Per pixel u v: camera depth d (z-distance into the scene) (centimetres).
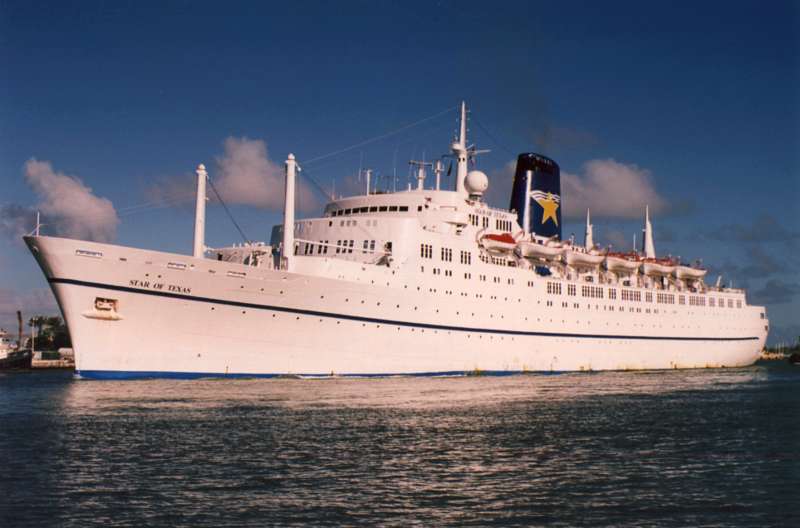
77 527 1920
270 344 4853
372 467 2594
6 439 2969
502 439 3183
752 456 2880
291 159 4959
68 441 2936
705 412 4206
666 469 2639
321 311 5000
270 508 2097
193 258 4516
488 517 2055
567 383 5856
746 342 9175
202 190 4906
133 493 2219
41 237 4291
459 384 5300
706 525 2002
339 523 1984
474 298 5962
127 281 4412
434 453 2850
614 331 7394
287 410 3772
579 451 2950
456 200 6203
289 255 4941
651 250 9281
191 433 3122
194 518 2002
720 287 9062
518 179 7331
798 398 5016
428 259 5631
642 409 4303
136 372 4547
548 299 6669
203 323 4622
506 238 6178
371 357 5309
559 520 2033
